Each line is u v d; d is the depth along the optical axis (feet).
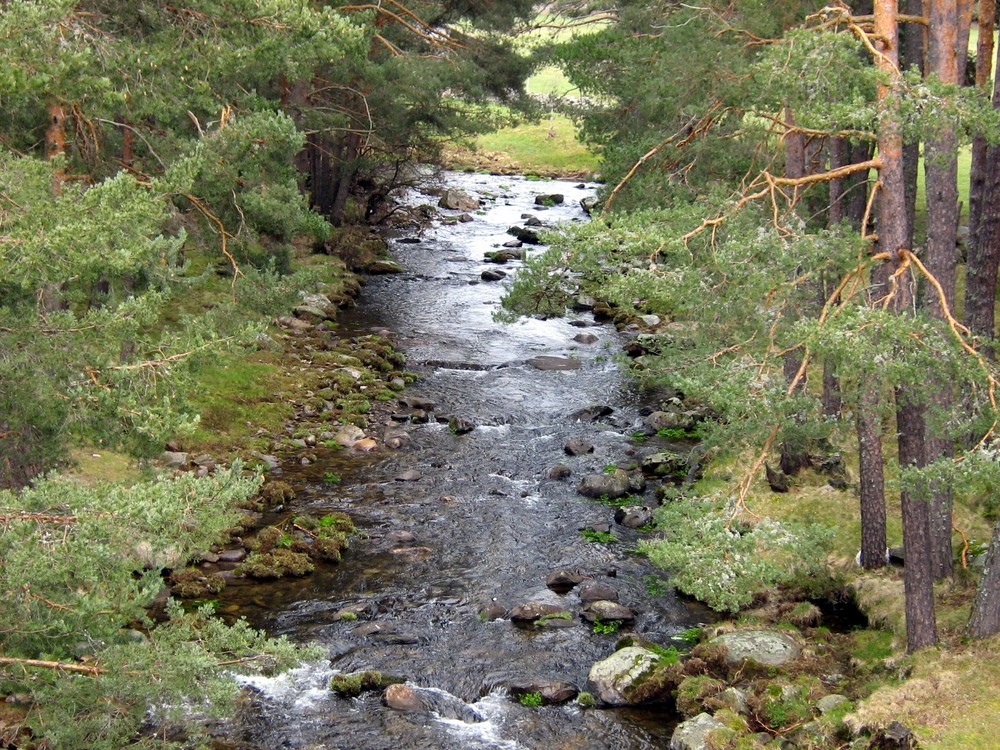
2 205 38.96
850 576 56.44
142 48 55.93
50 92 46.57
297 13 54.39
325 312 110.83
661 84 63.62
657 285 41.86
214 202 62.95
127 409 39.83
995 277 71.10
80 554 30.58
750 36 61.62
